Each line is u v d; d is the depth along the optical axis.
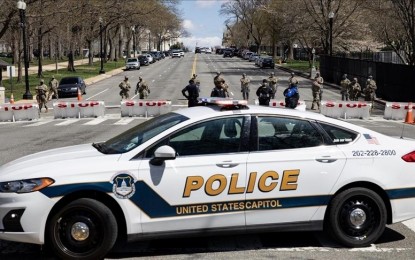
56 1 40.34
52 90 32.03
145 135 5.77
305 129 5.88
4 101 29.59
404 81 28.41
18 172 5.34
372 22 50.00
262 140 5.73
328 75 47.44
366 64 35.41
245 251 5.76
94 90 41.22
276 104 22.56
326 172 5.71
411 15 32.72
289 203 5.66
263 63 69.31
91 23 67.25
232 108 5.88
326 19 49.97
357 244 5.86
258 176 5.58
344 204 5.80
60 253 5.33
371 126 20.19
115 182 5.35
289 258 5.54
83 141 15.20
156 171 5.41
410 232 6.52
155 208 5.42
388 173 5.86
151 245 5.96
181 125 5.65
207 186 5.49
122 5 61.56
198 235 5.55
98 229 5.38
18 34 44.66
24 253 5.75
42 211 5.22
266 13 78.50
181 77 53.66
